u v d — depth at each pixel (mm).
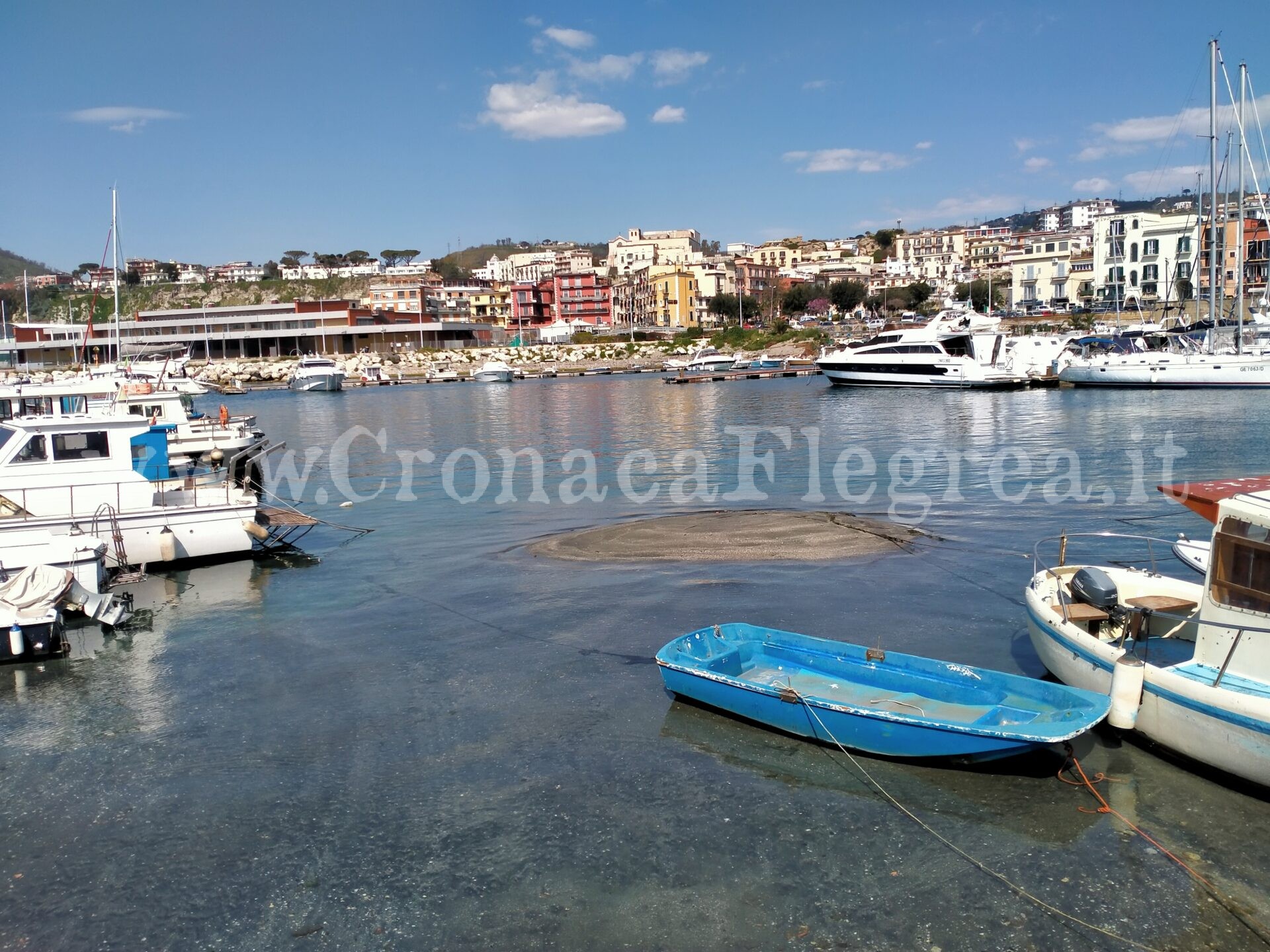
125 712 12609
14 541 18438
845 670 11945
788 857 8758
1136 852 8758
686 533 22297
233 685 13461
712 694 11516
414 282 175750
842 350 80625
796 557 19781
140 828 9578
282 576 19953
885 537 21453
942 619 15383
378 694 12867
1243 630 9969
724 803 9703
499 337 160375
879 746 10344
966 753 9820
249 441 33969
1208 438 39062
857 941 7641
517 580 18875
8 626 14438
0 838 9500
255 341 147625
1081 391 66125
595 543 21719
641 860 8758
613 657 14023
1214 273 64875
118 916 8211
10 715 12648
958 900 8125
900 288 161875
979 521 23594
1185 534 21812
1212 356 63469
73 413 22688
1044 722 9898
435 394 93438
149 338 130125
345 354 141375
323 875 8672
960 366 70375
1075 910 7984
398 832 9320
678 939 7695
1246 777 9406
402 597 17938
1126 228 115125
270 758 11031
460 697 12656
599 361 134625
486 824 9422
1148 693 10211
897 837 9062
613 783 10148
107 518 19391
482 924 7934
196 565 20906
